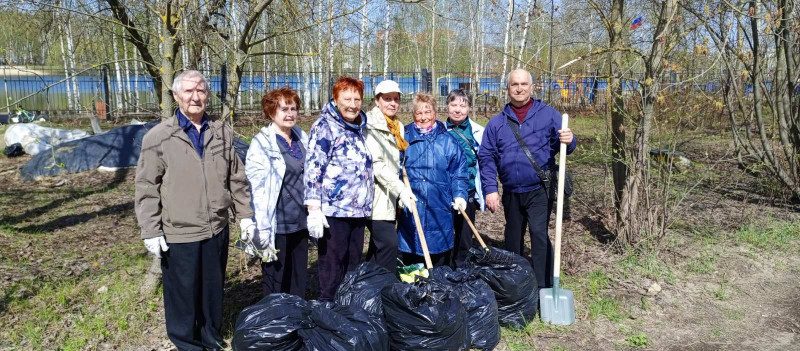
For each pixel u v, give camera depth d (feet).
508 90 13.91
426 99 13.73
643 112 17.21
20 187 27.55
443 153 13.58
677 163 30.42
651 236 17.51
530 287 12.79
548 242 14.17
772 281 16.14
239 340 9.71
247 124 29.96
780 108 23.65
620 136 18.15
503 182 14.16
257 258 17.48
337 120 11.81
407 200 12.48
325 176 11.71
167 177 10.42
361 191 11.90
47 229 21.02
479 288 12.08
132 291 14.75
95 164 30.76
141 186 10.34
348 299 11.43
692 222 21.42
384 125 12.84
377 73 67.92
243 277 15.92
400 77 78.28
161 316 13.38
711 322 13.65
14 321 13.12
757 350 12.35
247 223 11.32
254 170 11.38
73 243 19.47
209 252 10.93
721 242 19.19
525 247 18.62
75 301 14.32
